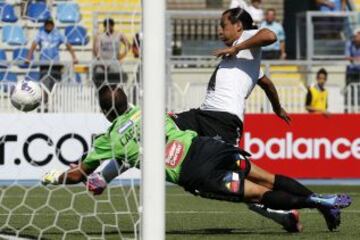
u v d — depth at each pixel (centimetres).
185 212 3544
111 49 4781
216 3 8294
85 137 4881
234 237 2662
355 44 6488
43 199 4059
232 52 2862
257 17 6525
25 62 4553
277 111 3059
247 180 2672
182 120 2936
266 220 3206
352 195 4484
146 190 2095
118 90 2619
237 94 2922
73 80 4972
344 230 2866
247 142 5338
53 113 4869
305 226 3005
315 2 7600
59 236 2659
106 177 2673
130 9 5591
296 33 7131
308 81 6094
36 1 4678
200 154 2600
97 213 3381
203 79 6066
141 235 2116
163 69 2119
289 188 2656
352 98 5600
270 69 6091
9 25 4662
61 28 4956
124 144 2612
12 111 4797
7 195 4278
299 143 5375
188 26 6969
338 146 5406
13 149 4819
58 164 4862
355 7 7475
